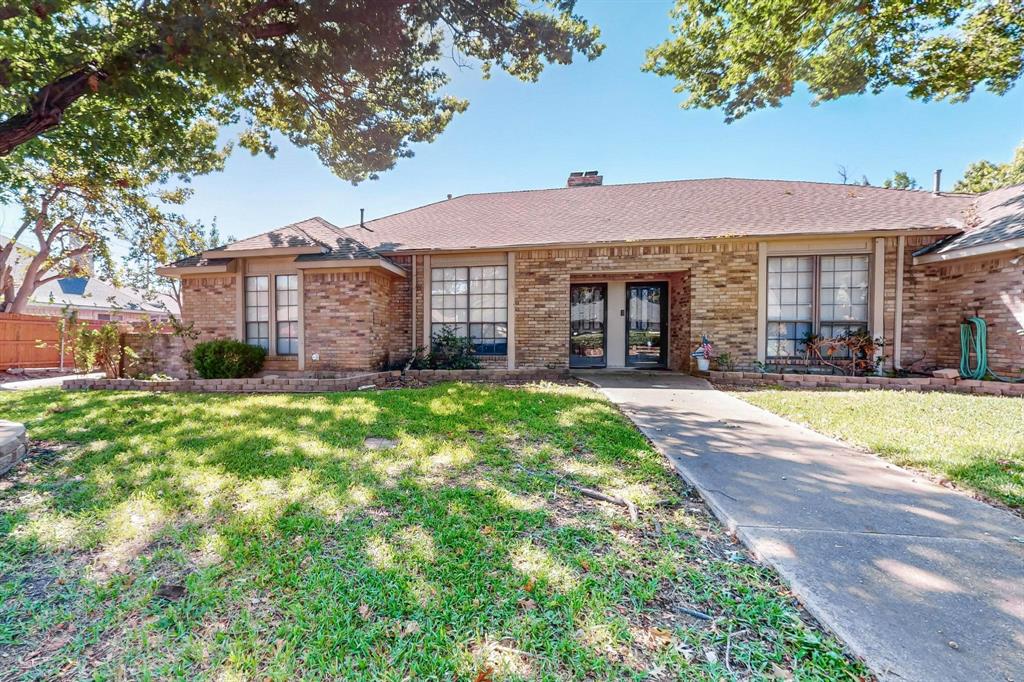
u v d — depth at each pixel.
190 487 3.52
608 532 2.84
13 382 10.96
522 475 3.77
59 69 5.08
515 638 1.91
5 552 2.62
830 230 9.45
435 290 11.29
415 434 4.99
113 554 2.61
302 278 10.23
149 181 13.55
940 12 7.34
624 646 1.85
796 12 7.30
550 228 11.59
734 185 13.04
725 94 9.00
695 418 5.91
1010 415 5.72
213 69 5.45
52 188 13.65
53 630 2.00
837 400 6.91
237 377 9.66
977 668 1.68
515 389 8.05
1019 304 7.54
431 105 8.77
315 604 2.13
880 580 2.28
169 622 2.04
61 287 26.33
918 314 9.23
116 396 7.71
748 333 9.93
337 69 7.11
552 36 7.01
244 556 2.54
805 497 3.34
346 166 9.82
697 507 3.23
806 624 1.98
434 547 2.63
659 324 12.04
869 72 8.38
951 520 2.96
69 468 4.01
